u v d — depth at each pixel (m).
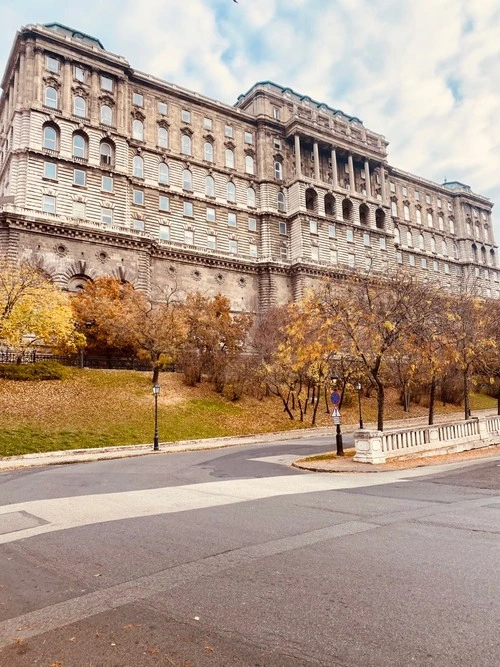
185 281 66.00
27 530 9.14
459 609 4.95
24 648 4.49
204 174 73.00
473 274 101.00
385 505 10.61
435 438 21.78
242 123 79.19
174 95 72.44
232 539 7.89
